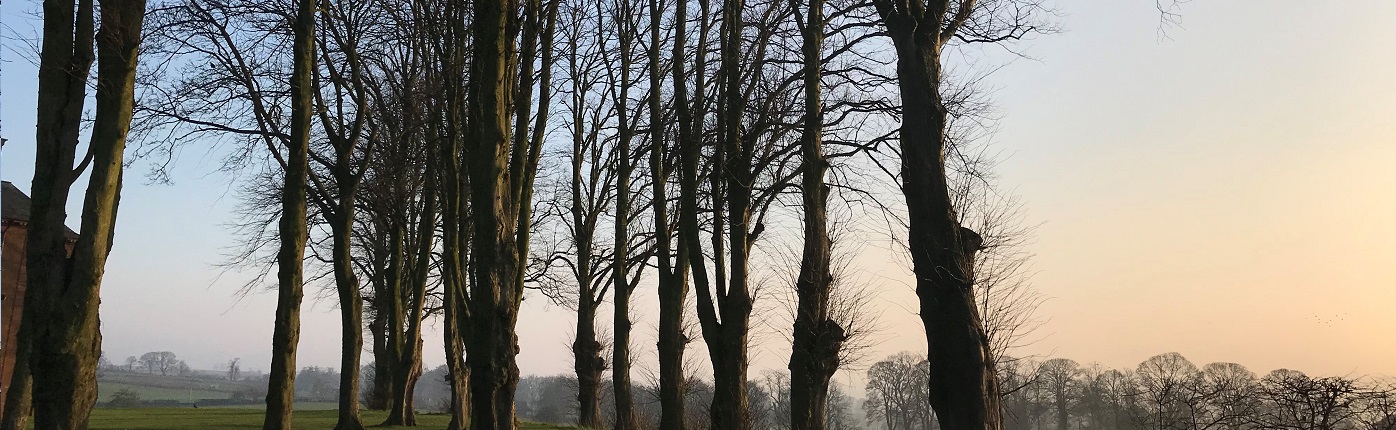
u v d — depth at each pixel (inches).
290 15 701.9
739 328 652.1
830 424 979.3
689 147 682.2
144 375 5162.4
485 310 467.8
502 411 464.8
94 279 422.6
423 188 935.0
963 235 506.9
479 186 480.4
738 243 674.8
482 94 487.2
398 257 929.5
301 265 602.5
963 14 587.2
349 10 778.8
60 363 408.2
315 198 771.4
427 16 661.3
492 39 489.4
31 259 422.6
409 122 813.9
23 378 433.7
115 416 1024.2
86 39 447.2
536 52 631.8
